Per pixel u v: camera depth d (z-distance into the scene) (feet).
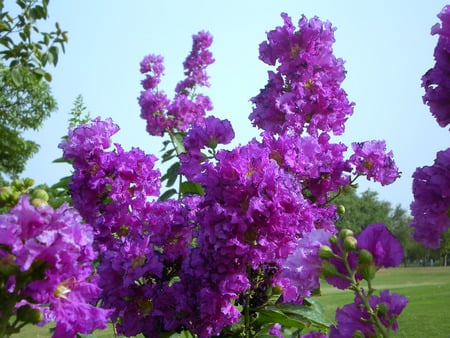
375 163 1.66
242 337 1.28
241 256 1.17
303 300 1.44
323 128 1.69
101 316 0.77
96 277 0.83
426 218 0.92
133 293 1.28
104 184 1.43
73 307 0.76
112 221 1.41
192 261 1.19
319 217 1.50
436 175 0.90
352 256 0.86
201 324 1.22
